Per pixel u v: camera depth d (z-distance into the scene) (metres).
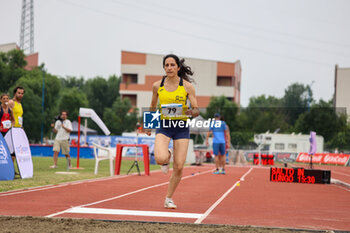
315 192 15.66
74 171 22.80
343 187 18.28
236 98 135.38
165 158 9.34
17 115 18.19
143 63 126.19
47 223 7.52
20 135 17.59
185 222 8.09
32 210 9.21
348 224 8.45
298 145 71.69
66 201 10.90
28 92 95.81
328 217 9.38
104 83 162.25
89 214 8.79
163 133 9.60
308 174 20.19
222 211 9.87
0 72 105.56
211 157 49.41
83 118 117.19
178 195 13.22
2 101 17.19
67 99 117.06
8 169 16.27
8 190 13.20
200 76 128.38
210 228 7.41
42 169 23.41
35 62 136.25
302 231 7.39
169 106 9.45
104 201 11.09
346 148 88.44
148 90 125.62
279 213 9.80
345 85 121.56
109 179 18.97
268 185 18.31
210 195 13.52
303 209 10.70
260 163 45.25
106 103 162.12
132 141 52.00
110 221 7.91
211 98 109.69
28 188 13.74
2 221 7.62
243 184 18.53
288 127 111.44
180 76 9.80
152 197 12.41
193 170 29.75
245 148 76.56
